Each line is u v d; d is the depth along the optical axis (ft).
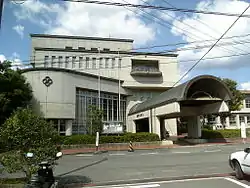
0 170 33.71
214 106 96.02
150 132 110.73
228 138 116.26
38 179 26.04
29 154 29.55
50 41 163.53
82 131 128.77
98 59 155.63
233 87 157.79
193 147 94.02
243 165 33.78
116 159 65.36
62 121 120.26
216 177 37.37
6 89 101.71
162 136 117.08
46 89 116.67
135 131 140.97
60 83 118.73
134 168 48.78
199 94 92.84
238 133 119.03
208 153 71.61
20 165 32.45
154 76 163.84
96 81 138.72
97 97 140.87
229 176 37.68
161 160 59.72
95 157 72.28
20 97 106.22
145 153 78.89
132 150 88.74
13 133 32.83
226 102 90.89
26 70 116.78
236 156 35.24
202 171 42.19
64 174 44.52
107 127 107.55
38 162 32.09
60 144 36.78
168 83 164.96
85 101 133.39
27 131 33.30
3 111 95.09
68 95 120.98
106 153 83.46
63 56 151.94
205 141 108.99
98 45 169.27
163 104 97.50
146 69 163.63
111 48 170.60
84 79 131.23
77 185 35.32
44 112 114.83
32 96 114.52
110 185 35.12
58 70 119.14
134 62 164.35
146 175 40.47
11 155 32.76
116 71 157.58
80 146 94.38
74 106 123.24
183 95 84.07
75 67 151.84
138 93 163.84
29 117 34.55
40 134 33.81
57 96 117.50
